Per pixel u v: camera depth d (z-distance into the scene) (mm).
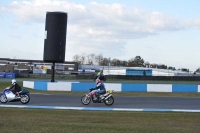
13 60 111750
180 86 34812
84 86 34156
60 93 30734
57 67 112750
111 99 21172
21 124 12258
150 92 33750
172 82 57344
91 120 13977
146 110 18547
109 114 16359
